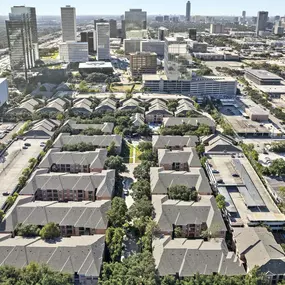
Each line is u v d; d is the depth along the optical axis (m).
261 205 175.62
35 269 127.56
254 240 142.88
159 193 182.38
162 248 138.50
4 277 124.00
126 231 162.12
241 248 141.50
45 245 139.00
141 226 155.12
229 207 175.12
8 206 176.00
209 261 132.88
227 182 198.62
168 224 155.38
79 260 133.62
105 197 179.88
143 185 187.75
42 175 192.12
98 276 129.88
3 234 149.38
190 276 129.38
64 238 146.62
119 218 159.62
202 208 163.25
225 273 129.50
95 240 142.88
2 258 134.38
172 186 186.25
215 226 152.50
